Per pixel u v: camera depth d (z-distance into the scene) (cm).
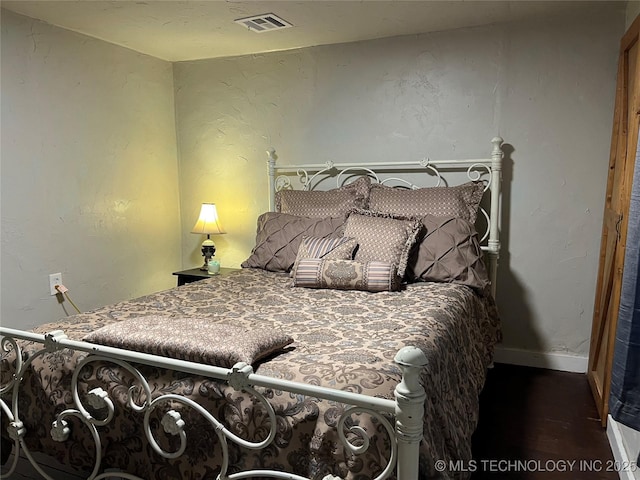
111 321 183
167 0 235
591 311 275
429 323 175
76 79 284
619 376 126
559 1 242
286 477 118
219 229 341
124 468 144
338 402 114
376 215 269
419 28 282
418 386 106
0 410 163
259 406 126
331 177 325
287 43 311
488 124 283
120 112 316
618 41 254
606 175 263
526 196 280
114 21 265
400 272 239
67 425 149
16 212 255
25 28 254
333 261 242
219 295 228
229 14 255
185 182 370
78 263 292
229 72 343
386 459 114
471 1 241
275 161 334
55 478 176
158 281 357
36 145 263
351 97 313
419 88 296
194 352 134
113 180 314
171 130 362
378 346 150
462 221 256
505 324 294
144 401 139
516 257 287
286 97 330
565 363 283
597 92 260
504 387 261
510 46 273
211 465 131
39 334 154
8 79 247
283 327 175
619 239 204
